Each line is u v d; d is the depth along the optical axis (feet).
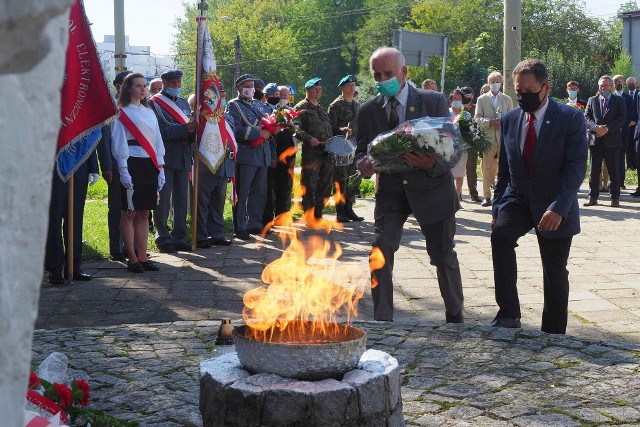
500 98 48.57
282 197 41.37
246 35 258.78
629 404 14.46
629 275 28.86
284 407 10.63
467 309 24.08
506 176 20.02
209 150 33.63
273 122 37.73
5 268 3.51
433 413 14.12
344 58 294.25
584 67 170.71
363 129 20.42
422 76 195.31
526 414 14.01
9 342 3.58
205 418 11.30
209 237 36.17
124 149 28.43
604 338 20.76
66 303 24.62
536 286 27.30
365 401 10.89
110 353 17.84
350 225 41.73
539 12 244.63
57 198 26.76
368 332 19.27
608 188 56.49
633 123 58.49
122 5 66.80
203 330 19.90
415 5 262.67
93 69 24.66
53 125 3.62
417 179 19.58
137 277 28.58
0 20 3.11
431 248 20.10
